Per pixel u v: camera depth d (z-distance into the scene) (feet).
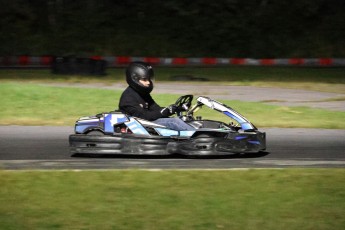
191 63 164.25
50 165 41.42
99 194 33.68
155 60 163.63
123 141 43.04
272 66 154.51
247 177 37.42
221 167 40.60
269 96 93.25
